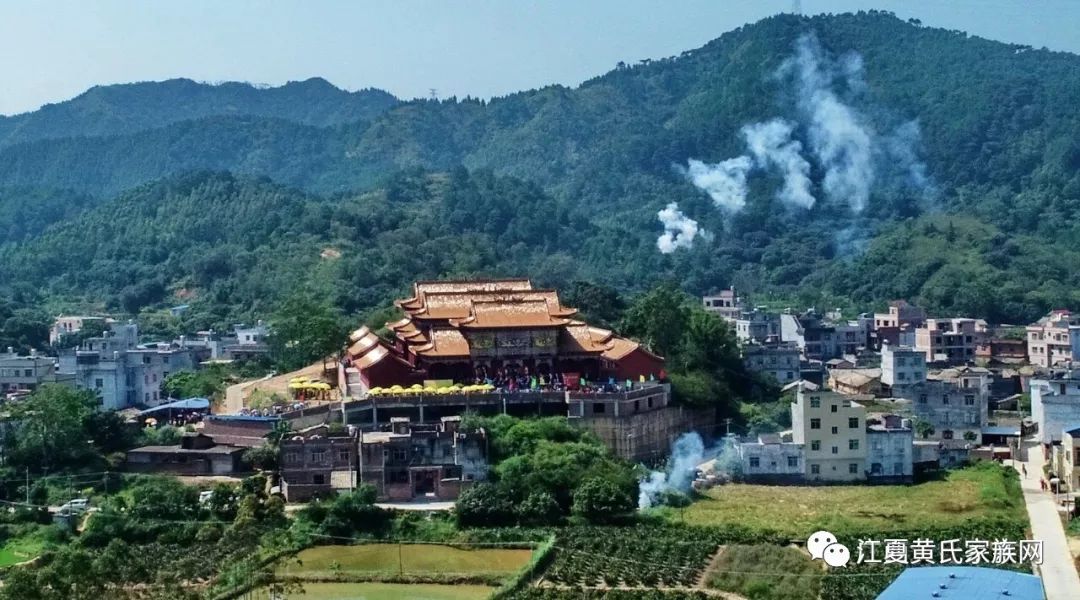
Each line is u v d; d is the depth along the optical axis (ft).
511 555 589.73
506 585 537.65
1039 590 422.82
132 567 528.63
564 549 585.63
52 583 481.05
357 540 606.96
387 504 655.76
